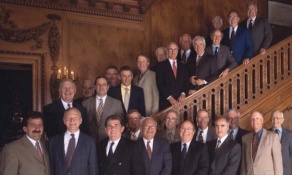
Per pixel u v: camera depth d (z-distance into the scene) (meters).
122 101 4.78
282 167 4.28
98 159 3.83
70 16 6.61
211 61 5.41
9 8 6.09
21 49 6.16
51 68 6.39
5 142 6.63
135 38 7.22
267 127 5.62
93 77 6.76
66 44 6.54
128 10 7.08
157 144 3.99
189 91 5.24
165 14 7.56
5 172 3.37
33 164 3.45
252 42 5.95
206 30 7.99
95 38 6.82
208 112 5.05
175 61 5.32
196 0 7.92
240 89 5.53
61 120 4.04
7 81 6.72
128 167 3.82
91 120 4.47
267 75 5.98
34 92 6.27
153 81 5.21
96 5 6.82
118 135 3.84
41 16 6.34
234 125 4.70
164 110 4.90
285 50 5.99
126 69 4.80
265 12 8.80
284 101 5.86
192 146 4.12
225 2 8.28
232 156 4.11
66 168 3.55
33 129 3.52
